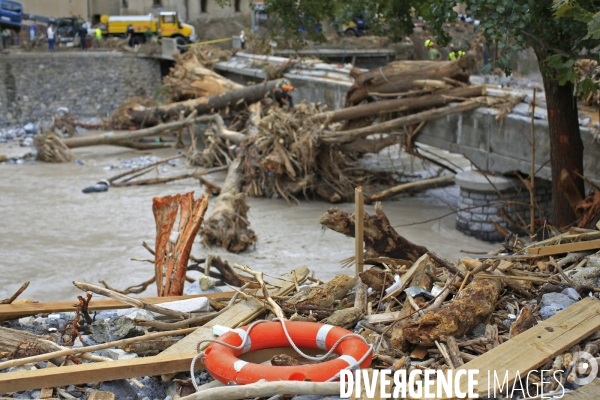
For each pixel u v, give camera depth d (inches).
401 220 824.3
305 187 920.3
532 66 1165.1
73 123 1542.8
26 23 1996.8
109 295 270.2
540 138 711.1
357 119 942.4
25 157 1255.5
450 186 991.0
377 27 695.7
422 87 874.1
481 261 299.7
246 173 957.8
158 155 1305.4
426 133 891.4
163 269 387.5
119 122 1449.3
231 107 1279.5
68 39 1904.5
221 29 2207.2
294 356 242.1
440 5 450.3
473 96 830.5
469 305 247.1
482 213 739.4
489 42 444.1
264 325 241.9
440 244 720.3
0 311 275.0
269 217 855.7
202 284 354.3
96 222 834.2
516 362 213.9
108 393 218.4
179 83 1444.4
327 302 286.5
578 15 345.1
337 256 694.5
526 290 282.4
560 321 241.1
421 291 277.1
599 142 644.1
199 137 1444.4
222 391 198.8
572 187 483.5
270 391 199.5
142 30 1974.7
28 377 213.5
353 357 219.5
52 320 281.9
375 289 294.4
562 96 482.6
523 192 750.5
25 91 1654.8
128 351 249.4
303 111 944.3
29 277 639.1
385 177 979.9
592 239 332.2
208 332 253.4
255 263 675.4
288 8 777.6
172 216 395.5
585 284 283.1
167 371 226.8
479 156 797.2
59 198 959.0
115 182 1063.6
